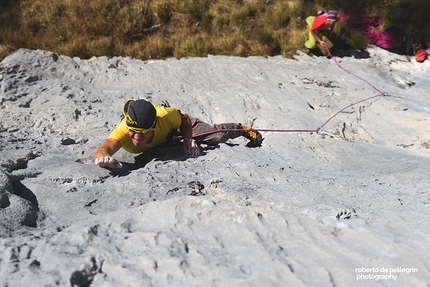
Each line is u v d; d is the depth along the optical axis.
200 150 4.59
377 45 9.19
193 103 6.38
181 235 2.68
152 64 7.85
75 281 2.29
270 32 8.80
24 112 5.71
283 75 7.45
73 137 5.19
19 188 3.76
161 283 2.28
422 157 5.00
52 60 7.39
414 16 9.70
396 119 6.15
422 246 2.60
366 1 9.73
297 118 5.82
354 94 6.83
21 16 9.14
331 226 2.77
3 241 2.71
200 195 3.54
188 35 8.98
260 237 2.61
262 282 2.20
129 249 2.58
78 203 3.50
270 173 3.91
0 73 6.51
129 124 3.96
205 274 2.31
